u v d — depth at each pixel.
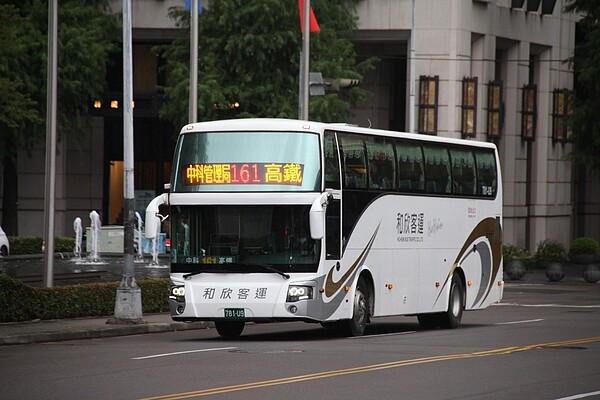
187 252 38.28
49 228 46.03
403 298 42.97
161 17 97.38
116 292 42.69
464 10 95.81
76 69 86.38
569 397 24.06
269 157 38.09
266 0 84.06
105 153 104.88
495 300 49.81
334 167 38.91
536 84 110.12
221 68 86.06
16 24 67.38
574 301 65.25
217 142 38.50
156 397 23.38
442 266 45.53
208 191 38.22
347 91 88.94
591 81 89.44
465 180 47.47
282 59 86.00
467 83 95.44
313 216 37.19
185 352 33.03
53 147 46.09
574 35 114.00
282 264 37.66
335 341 37.66
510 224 105.00
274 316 37.53
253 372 27.86
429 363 30.14
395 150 42.78
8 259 76.88
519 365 29.86
